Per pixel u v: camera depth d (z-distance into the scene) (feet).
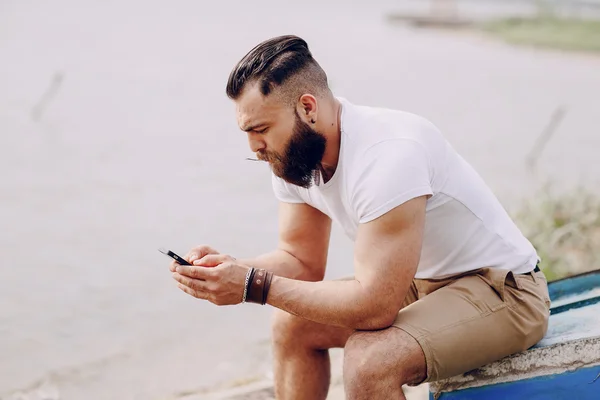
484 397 9.11
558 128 38.70
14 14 69.82
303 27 77.20
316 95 8.45
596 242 18.72
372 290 8.23
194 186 26.76
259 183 27.27
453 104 44.19
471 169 9.24
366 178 8.29
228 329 16.67
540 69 59.47
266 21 79.66
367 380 8.17
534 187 27.22
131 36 63.10
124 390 14.17
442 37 78.64
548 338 9.16
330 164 8.71
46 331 16.30
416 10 100.42
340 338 9.77
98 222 22.91
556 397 9.00
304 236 9.89
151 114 38.42
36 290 18.31
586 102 46.34
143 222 23.06
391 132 8.46
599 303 10.02
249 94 8.36
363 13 94.73
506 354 8.84
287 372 9.98
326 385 10.09
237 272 8.62
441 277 9.13
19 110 38.01
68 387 14.35
